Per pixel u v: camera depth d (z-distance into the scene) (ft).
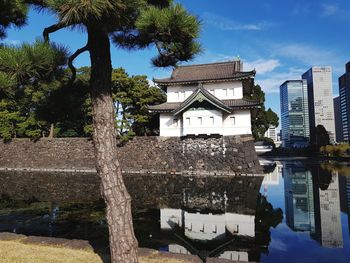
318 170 93.91
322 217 37.19
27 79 14.10
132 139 94.79
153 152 91.71
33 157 100.12
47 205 43.39
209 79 93.66
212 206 43.88
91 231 30.42
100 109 14.67
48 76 15.01
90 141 96.22
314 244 26.73
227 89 94.27
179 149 89.86
